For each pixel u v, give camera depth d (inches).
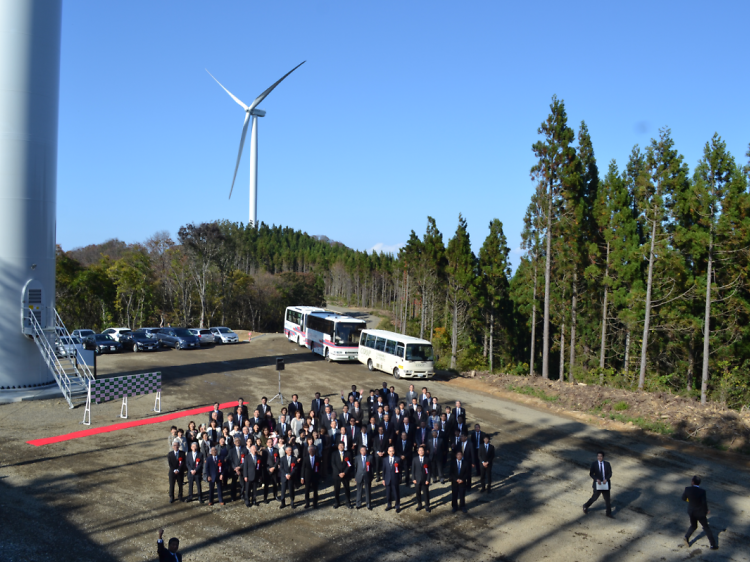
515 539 444.1
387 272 4803.2
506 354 2204.7
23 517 444.8
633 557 416.5
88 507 473.7
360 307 5132.9
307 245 6963.6
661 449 716.0
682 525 481.7
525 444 724.0
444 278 2255.2
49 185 892.0
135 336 1504.7
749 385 1181.7
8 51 840.9
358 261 5211.6
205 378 1110.4
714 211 1120.8
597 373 1343.5
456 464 500.4
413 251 2527.1
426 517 487.5
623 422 832.9
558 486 574.2
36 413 783.7
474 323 2144.4
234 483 513.7
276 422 645.3
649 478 603.2
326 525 462.9
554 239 1485.0
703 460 673.0
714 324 1272.1
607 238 1414.9
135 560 384.5
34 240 868.6
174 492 521.3
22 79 851.4
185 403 894.4
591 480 595.2
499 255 2044.8
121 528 436.8
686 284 1237.1
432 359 1172.5
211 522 458.6
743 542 448.8
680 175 1232.2
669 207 1250.0
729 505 530.0
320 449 562.6
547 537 449.4
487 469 549.3
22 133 853.2
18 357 858.1
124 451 635.5
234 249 3154.5
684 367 1427.2
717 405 847.7
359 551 413.7
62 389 836.0
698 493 438.0
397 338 1199.6
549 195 1346.0
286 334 1854.1
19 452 611.5
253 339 1904.5
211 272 2935.5
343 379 1151.6
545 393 1010.7
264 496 517.3
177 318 2851.9
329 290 6210.6
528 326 2055.9
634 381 1266.0
